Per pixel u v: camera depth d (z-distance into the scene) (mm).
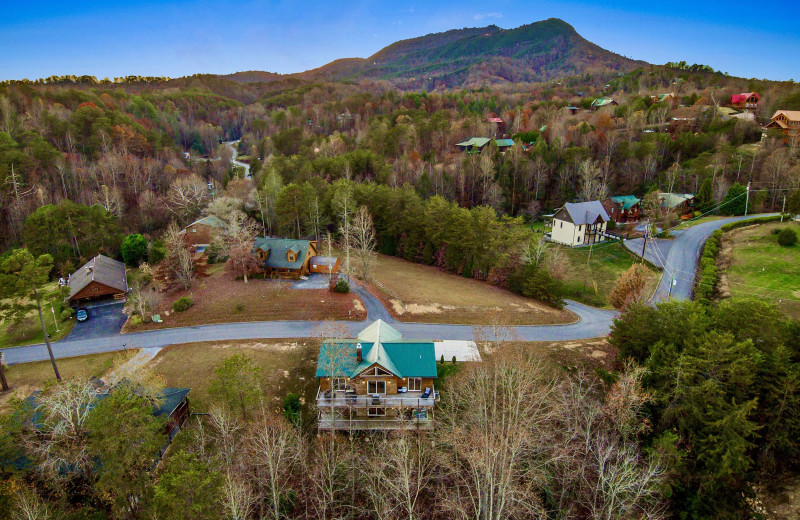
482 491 30172
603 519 29891
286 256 72500
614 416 34625
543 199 112375
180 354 51500
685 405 33719
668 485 31250
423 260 86812
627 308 52406
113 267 74188
